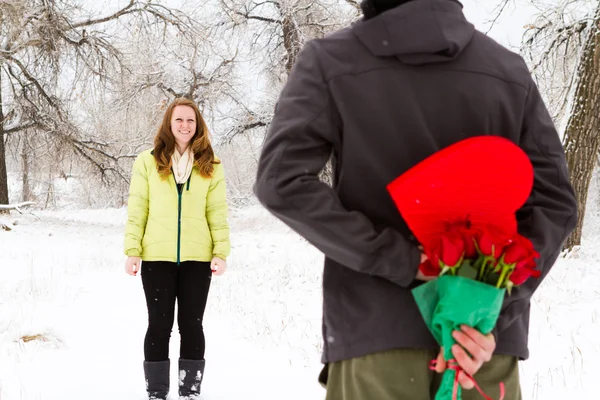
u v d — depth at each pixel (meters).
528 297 1.63
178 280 4.32
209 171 4.32
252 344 6.21
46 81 23.09
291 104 1.63
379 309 1.59
